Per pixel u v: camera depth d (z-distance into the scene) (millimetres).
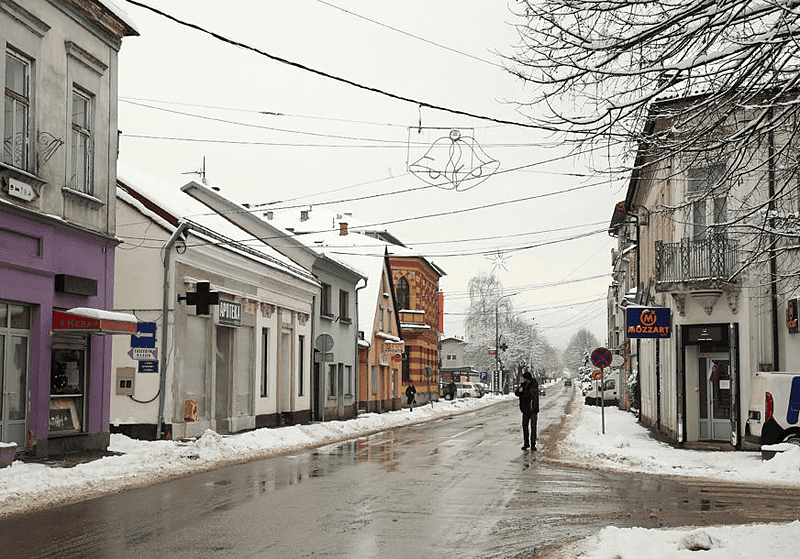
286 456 19953
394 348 48969
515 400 83875
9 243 15562
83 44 18125
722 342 22328
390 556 8391
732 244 21016
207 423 23891
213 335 24359
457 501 12367
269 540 9109
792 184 10805
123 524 10047
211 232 24328
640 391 35844
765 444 18609
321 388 36188
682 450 21531
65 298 17531
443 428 33344
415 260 66562
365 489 13648
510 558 8344
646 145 7516
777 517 11078
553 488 14086
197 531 9617
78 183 18312
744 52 6875
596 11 6602
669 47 6805
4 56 15367
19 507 11273
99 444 18672
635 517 11023
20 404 16203
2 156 15406
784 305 20984
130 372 21859
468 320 114312
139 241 22234
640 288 36125
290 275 30781
